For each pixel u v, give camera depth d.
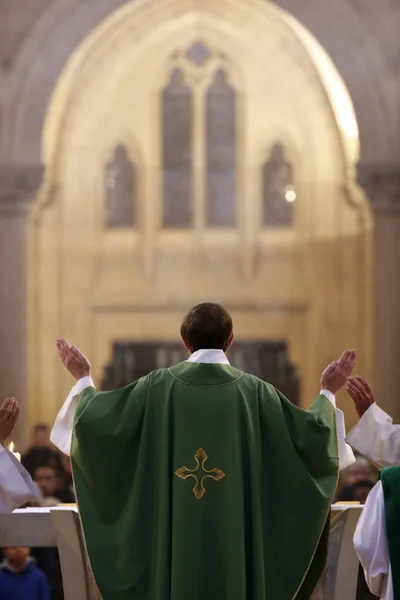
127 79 18.67
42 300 18.44
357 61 17.02
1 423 5.15
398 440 5.11
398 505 4.80
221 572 4.86
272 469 5.02
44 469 11.76
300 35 18.02
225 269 18.83
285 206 18.75
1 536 5.31
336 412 5.23
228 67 18.69
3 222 17.48
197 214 18.89
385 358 17.12
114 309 18.77
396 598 4.75
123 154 18.89
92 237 18.72
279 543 4.96
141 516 4.98
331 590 5.34
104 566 4.96
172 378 5.10
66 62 17.42
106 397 5.08
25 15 17.30
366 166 17.00
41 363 18.23
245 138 18.77
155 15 18.09
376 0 16.94
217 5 18.11
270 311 18.64
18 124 17.36
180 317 18.83
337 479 5.07
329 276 18.39
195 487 4.91
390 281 17.11
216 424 4.98
